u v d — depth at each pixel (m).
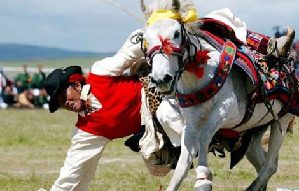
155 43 13.08
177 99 14.25
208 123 14.12
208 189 13.70
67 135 32.16
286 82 15.73
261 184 16.47
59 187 15.21
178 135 14.76
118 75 15.09
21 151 26.94
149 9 13.70
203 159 13.91
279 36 15.99
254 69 14.72
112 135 15.15
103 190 18.80
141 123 15.15
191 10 13.95
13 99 54.78
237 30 15.36
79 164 15.12
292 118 17.05
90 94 15.03
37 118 43.66
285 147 26.64
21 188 19.11
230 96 14.27
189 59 13.79
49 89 15.13
